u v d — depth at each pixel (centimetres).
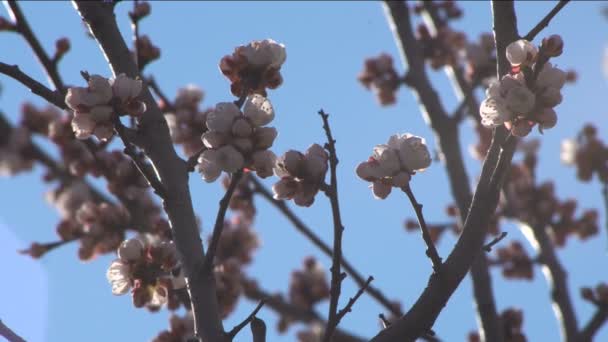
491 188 405
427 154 410
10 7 514
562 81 398
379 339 385
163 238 570
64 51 577
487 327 641
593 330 690
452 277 391
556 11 440
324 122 423
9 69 428
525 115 397
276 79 456
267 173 413
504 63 430
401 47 816
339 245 405
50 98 434
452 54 906
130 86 423
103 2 488
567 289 769
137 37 593
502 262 909
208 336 409
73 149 768
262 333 413
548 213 895
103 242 703
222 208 410
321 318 925
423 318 386
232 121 412
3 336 443
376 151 421
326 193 412
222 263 722
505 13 436
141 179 730
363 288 405
